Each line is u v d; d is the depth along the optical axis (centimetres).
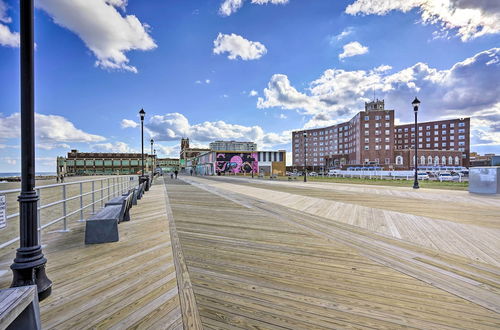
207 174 6303
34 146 286
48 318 246
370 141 8375
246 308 263
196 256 416
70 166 13775
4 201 288
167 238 523
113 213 543
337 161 10156
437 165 8531
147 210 873
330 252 436
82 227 643
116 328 231
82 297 285
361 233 561
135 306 268
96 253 431
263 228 609
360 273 349
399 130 11556
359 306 266
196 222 677
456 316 248
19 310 174
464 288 305
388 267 370
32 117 283
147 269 363
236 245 475
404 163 8188
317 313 254
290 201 1088
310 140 13175
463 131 9738
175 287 309
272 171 5841
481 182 1305
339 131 11550
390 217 732
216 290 301
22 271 268
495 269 362
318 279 330
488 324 236
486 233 555
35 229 283
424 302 274
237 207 931
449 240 504
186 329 229
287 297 285
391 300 278
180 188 1881
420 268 366
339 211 835
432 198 1151
